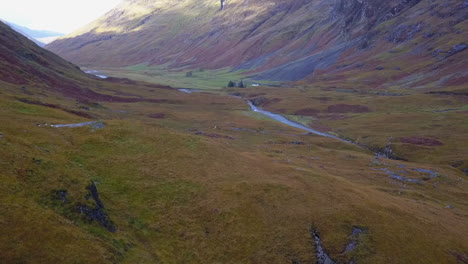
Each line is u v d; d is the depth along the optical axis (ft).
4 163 124.77
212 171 192.75
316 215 161.58
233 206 161.38
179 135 233.55
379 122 538.47
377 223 160.35
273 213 160.86
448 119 515.09
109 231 123.24
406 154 398.42
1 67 419.54
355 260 139.54
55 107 296.92
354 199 181.16
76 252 100.94
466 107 577.84
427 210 206.08
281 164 240.73
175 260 127.85
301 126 562.25
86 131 205.57
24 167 127.54
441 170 325.83
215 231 146.72
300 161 296.10
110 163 174.50
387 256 142.61
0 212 100.83
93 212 123.44
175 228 143.33
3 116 192.24
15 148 138.00
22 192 115.03
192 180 177.58
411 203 213.46
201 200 163.32
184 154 204.74
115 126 219.61
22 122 191.93
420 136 445.37
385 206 180.04
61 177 131.34
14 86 358.64
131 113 472.85
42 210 110.32
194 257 131.95
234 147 312.71
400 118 546.67
